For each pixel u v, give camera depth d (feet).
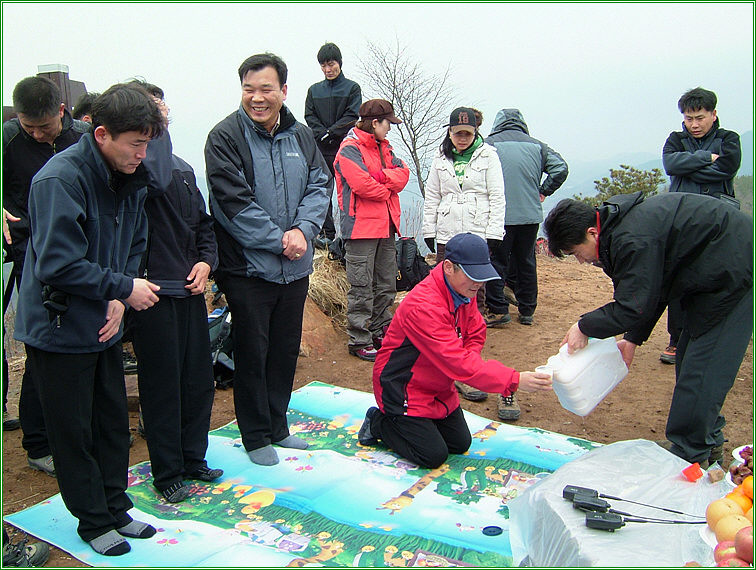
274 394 12.05
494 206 17.11
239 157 10.82
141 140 7.74
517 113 19.52
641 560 7.00
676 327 10.78
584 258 9.77
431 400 11.41
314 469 11.32
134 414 13.93
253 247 10.70
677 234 9.41
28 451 11.45
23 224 11.96
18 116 11.10
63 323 7.92
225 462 11.66
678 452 10.30
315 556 8.63
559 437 12.55
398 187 16.43
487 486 10.64
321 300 19.65
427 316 10.62
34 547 8.59
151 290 8.50
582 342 10.02
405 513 9.78
